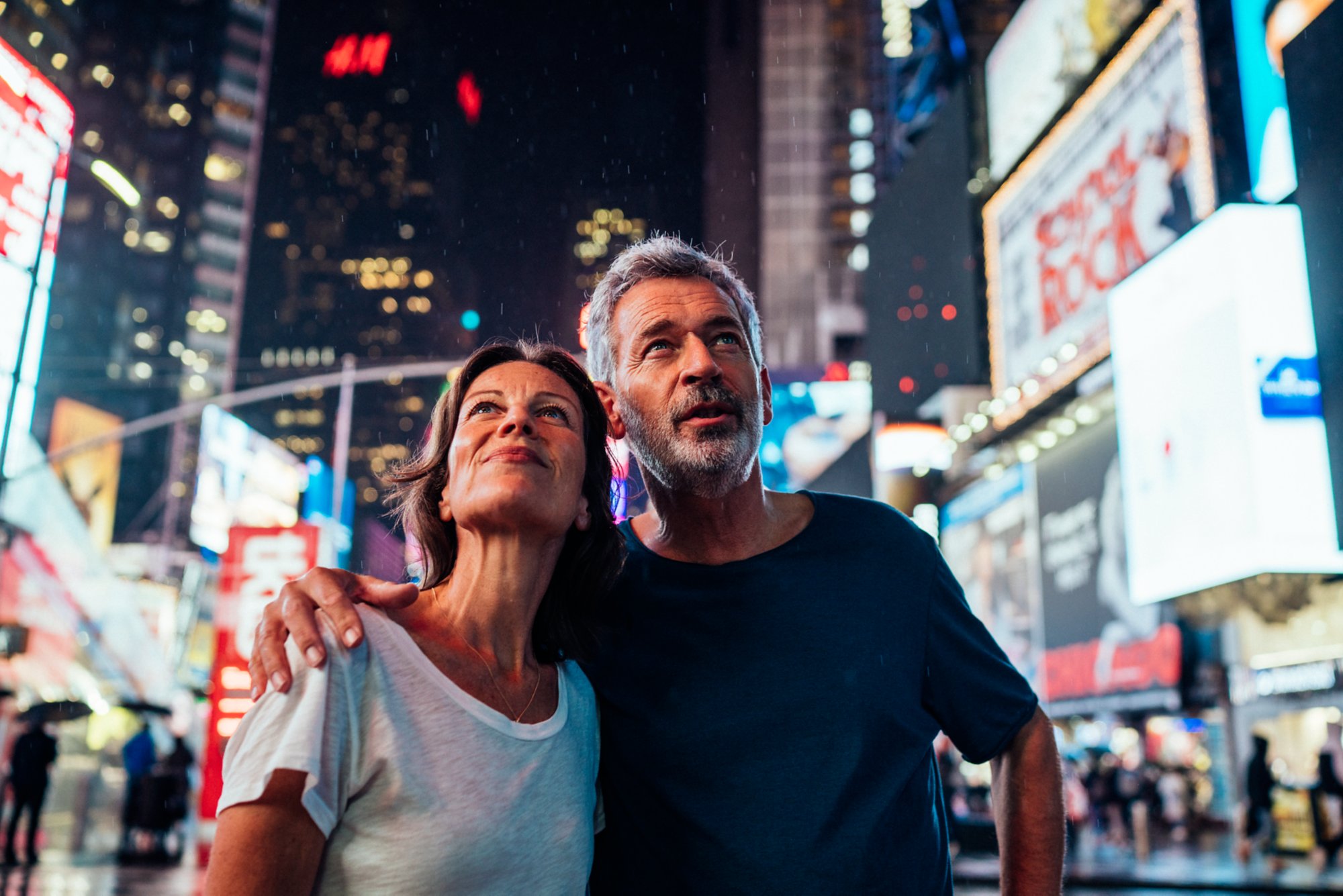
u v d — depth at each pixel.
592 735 2.03
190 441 98.12
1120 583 21.69
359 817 1.59
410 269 161.62
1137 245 22.92
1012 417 26.31
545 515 1.89
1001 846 2.45
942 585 2.40
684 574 2.30
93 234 96.50
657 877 2.11
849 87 79.38
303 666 1.60
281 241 162.62
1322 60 16.45
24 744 13.09
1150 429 20.11
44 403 74.38
